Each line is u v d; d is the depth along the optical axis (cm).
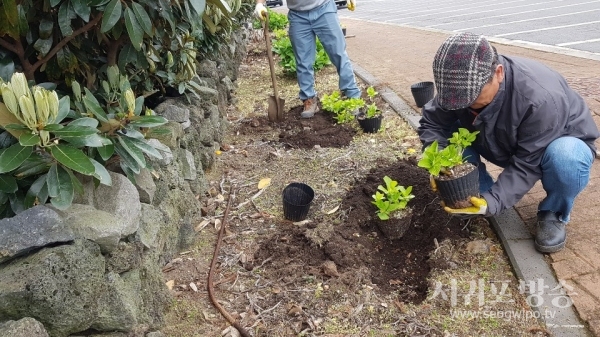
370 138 452
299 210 314
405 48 858
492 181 314
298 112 547
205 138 388
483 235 294
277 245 294
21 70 218
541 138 253
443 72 237
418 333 227
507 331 224
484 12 1315
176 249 288
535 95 243
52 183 166
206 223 325
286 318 239
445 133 310
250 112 561
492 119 257
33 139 155
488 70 233
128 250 198
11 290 143
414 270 279
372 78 654
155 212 241
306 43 519
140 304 206
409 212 301
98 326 179
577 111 262
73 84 209
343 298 250
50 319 154
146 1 224
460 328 228
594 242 271
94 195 200
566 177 250
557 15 1078
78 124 174
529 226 290
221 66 554
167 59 325
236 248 296
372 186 355
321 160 412
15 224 157
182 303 250
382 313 240
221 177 394
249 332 231
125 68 272
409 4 1958
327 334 228
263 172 400
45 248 157
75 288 161
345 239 297
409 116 488
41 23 208
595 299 232
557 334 218
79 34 230
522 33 905
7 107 160
